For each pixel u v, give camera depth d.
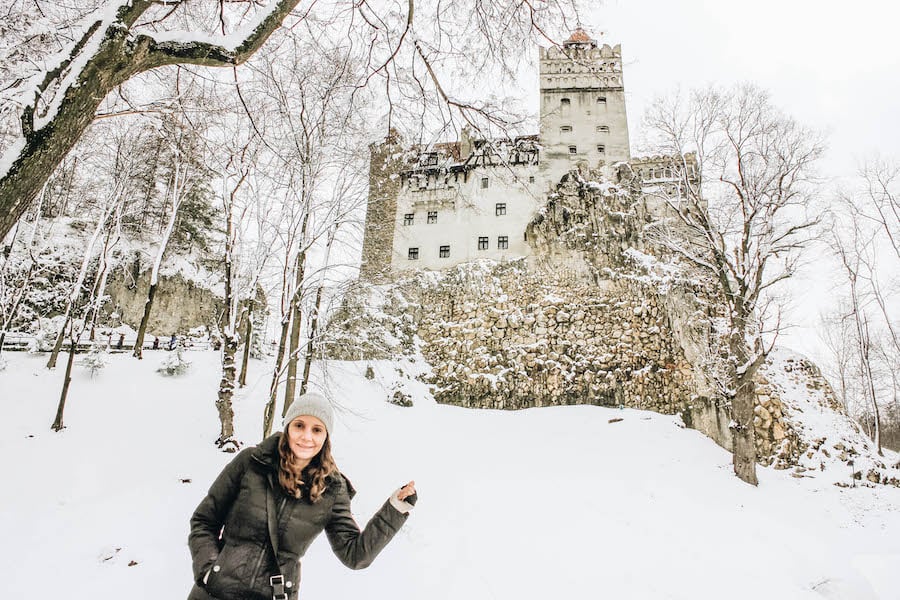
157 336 32.56
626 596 8.83
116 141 19.06
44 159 3.70
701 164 20.17
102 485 11.29
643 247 30.61
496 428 24.08
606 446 20.88
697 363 23.77
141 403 17.52
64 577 6.83
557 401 27.31
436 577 8.28
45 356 20.94
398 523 2.65
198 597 2.28
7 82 4.87
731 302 18.89
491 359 29.56
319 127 14.05
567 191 34.12
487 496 13.84
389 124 7.99
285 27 6.75
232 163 15.93
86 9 6.04
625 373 27.08
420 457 17.64
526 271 32.97
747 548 11.95
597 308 29.75
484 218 36.25
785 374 23.36
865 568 11.41
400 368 29.34
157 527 8.78
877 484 17.22
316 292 15.72
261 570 2.37
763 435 19.45
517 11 6.54
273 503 2.53
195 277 36.44
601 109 38.34
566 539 11.23
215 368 23.45
